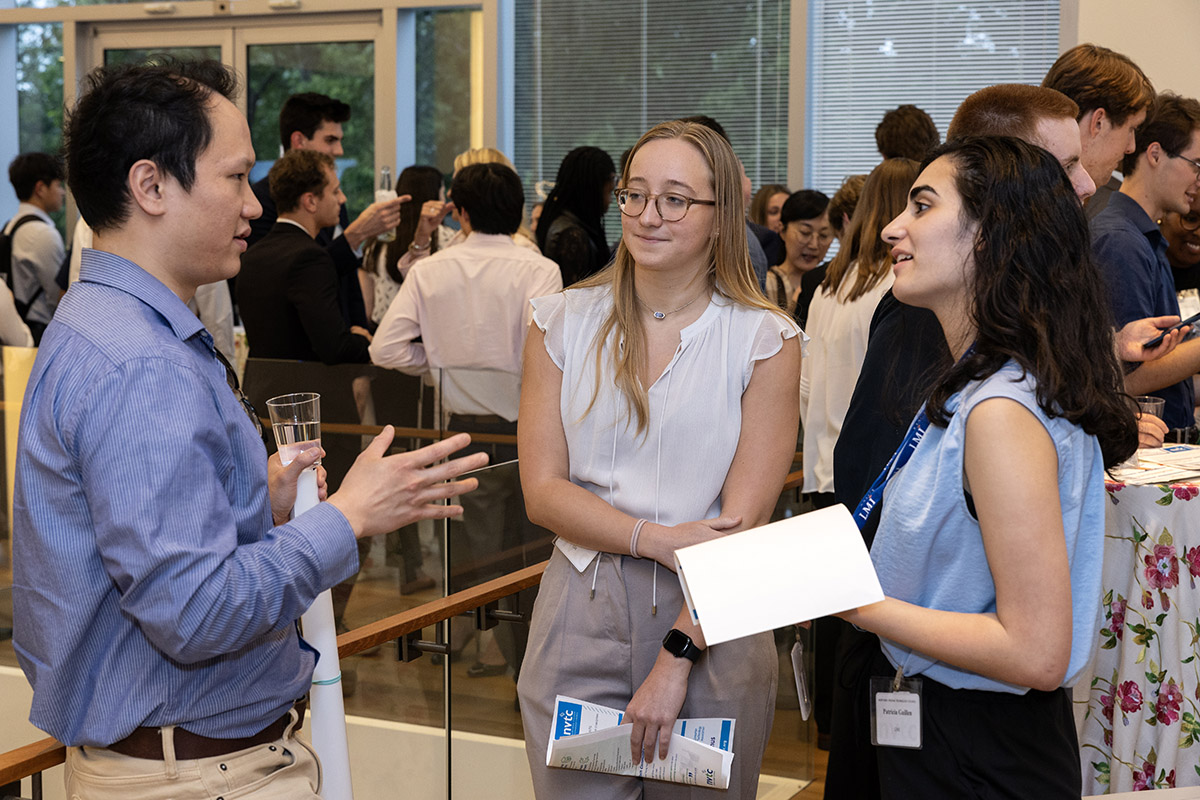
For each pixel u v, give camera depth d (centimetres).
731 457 161
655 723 153
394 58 611
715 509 164
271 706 129
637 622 161
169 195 121
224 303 405
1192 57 451
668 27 577
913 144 349
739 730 163
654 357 163
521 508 210
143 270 122
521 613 208
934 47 541
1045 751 128
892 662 134
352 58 625
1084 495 125
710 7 568
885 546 127
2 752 135
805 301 361
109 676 119
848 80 556
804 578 119
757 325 162
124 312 118
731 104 571
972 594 124
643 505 161
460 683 196
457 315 322
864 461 165
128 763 123
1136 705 207
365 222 384
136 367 112
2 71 689
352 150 632
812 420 292
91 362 113
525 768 211
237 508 122
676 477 161
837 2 554
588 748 156
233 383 131
